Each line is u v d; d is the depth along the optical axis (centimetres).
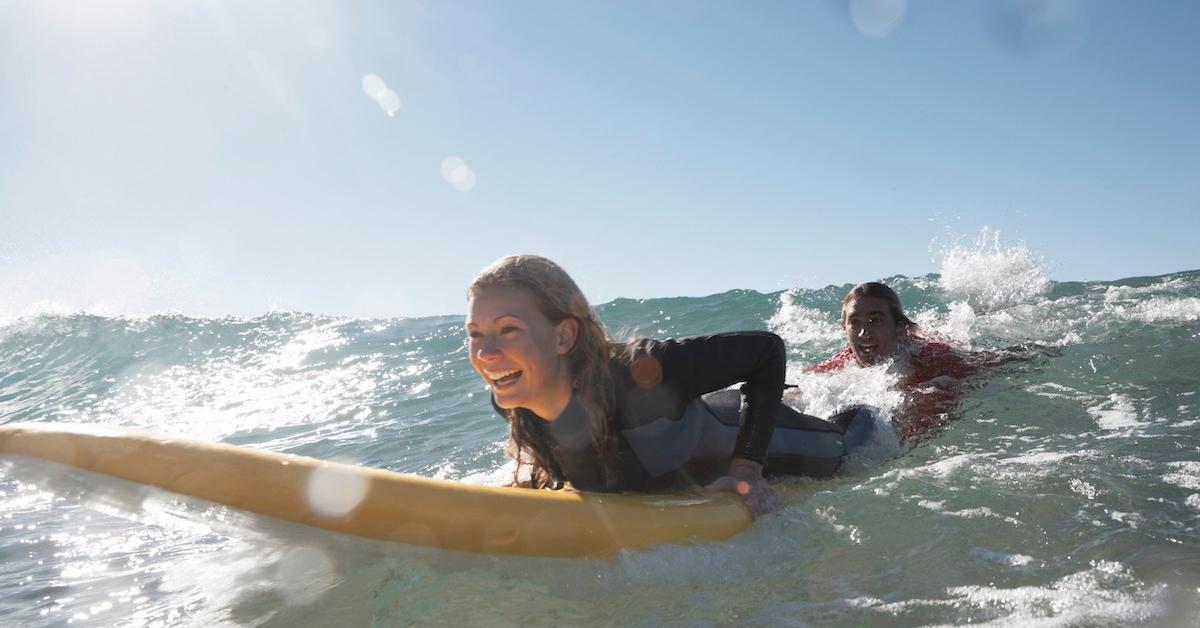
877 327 227
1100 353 242
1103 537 109
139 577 116
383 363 359
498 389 115
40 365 400
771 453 142
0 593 112
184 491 111
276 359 383
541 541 107
